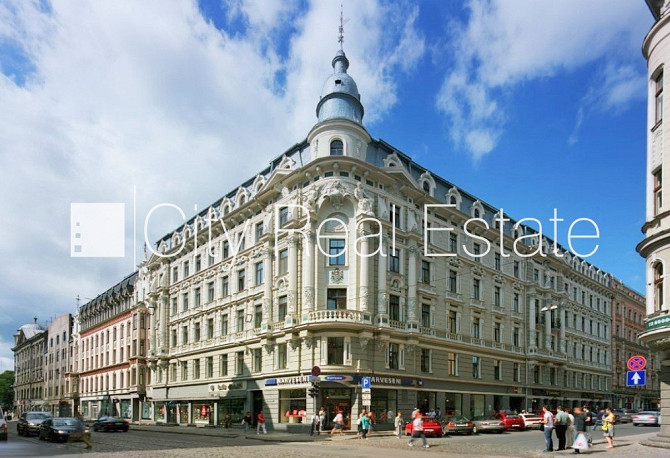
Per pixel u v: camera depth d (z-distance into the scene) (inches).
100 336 3014.3
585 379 2439.7
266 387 1513.3
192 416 1921.8
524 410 1926.7
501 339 1895.9
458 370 1674.5
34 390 4165.8
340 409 1357.0
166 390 2121.1
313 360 1376.7
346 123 1482.5
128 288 2679.6
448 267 1711.4
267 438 1179.9
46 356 3971.5
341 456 778.2
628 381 784.9
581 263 2583.7
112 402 2709.2
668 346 794.8
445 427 1282.0
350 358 1348.4
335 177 1451.8
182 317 2086.6
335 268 1437.0
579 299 2506.2
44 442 1104.2
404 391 1460.4
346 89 1574.8
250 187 1852.9
